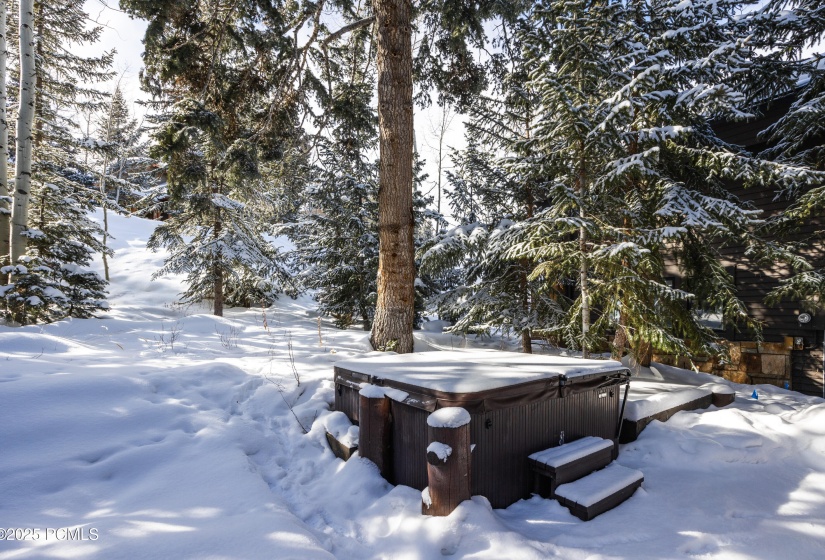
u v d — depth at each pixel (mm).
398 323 7645
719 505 3580
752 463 4367
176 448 4016
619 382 4609
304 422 4961
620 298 6633
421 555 2764
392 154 7609
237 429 4449
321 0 8477
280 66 9984
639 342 7480
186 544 2613
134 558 2453
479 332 9648
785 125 7812
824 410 4898
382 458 3883
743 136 9445
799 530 3191
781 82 8086
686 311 7461
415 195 12172
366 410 4004
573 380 4070
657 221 7547
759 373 9055
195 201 12188
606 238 7227
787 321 8844
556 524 3238
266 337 9367
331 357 7227
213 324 10258
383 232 7742
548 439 3920
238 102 10172
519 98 8781
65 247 11461
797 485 3939
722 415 5254
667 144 7250
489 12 9656
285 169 11164
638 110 7098
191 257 12812
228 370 6113
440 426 3055
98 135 24844
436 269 9398
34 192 11406
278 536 2752
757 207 9266
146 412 4551
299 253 14719
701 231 7539
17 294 8797
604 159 6859
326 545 2947
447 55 11125
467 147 9664
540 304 9445
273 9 8828
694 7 7230
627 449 4848
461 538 2854
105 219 20328
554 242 6957
